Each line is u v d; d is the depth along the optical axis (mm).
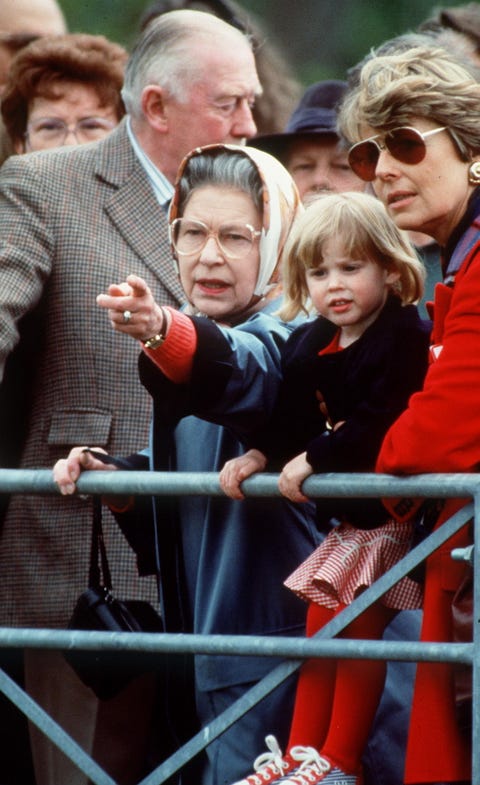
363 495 15320
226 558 17344
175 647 15953
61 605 20172
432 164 15727
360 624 16281
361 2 42062
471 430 15023
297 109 24844
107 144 21719
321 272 16469
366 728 16172
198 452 17609
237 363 15938
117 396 20453
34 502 20469
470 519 14984
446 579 15633
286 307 16953
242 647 15688
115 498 17953
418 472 15164
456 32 24266
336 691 16188
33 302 20562
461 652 14953
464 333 15109
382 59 16125
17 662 21016
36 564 20359
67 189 21203
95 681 18062
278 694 17344
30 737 19891
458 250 15648
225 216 17297
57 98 24781
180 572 17734
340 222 16312
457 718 15516
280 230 17422
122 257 20969
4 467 20859
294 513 17375
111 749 18844
